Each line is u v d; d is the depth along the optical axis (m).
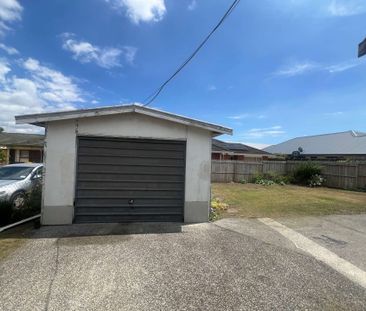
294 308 3.32
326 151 31.44
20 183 8.88
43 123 6.76
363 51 5.60
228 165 20.56
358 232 6.76
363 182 16.39
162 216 7.35
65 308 3.17
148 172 7.29
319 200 11.70
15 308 3.14
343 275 4.32
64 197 6.82
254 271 4.34
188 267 4.40
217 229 6.74
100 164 7.03
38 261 4.50
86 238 5.76
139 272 4.18
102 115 6.93
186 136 7.47
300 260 4.88
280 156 33.25
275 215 8.54
